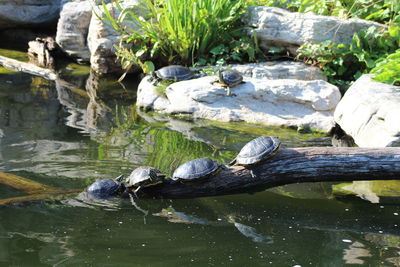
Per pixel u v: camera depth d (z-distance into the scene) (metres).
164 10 9.47
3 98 8.73
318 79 9.03
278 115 7.78
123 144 6.59
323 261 3.89
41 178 5.30
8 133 6.89
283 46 9.70
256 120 7.74
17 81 9.95
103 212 4.64
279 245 4.14
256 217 4.72
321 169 5.05
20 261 3.73
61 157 5.97
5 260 3.74
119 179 5.21
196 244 4.10
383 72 7.39
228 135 7.16
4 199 4.74
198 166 5.00
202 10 9.38
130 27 10.16
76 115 7.94
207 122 7.77
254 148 5.05
